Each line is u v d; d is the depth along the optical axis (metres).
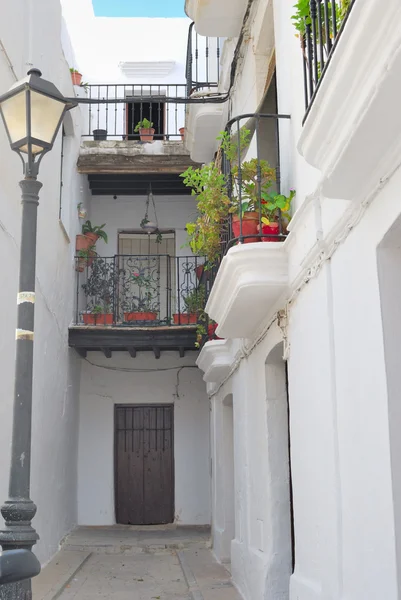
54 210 10.87
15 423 4.32
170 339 12.94
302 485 5.48
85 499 13.88
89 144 13.57
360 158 3.68
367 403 4.04
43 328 10.16
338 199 4.48
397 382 3.77
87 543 11.81
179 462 14.24
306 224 5.24
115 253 15.14
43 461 10.19
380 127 3.39
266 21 7.59
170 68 16.06
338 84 3.50
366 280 4.07
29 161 4.73
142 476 14.23
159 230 15.31
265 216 6.14
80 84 13.84
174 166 13.73
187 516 14.03
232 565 9.17
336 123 3.77
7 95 4.80
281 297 6.21
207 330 10.91
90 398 14.26
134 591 8.84
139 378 14.45
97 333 12.76
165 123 15.79
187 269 13.51
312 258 5.08
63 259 11.88
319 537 4.95
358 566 4.13
